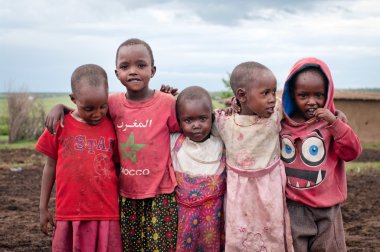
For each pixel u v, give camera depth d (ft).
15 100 78.79
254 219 14.78
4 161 53.67
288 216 14.79
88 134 15.20
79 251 14.99
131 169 15.12
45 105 85.97
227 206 14.88
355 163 52.85
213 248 15.15
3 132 92.02
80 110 14.85
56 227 15.24
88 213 14.98
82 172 15.02
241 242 14.71
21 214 30.19
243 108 15.17
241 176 14.90
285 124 15.23
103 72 15.07
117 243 15.12
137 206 15.24
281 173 14.93
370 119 79.00
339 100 79.61
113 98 15.72
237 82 14.88
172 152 15.40
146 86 15.48
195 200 14.97
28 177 43.68
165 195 15.11
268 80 14.61
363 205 32.91
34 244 24.20
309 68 14.85
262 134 14.84
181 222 15.03
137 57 15.15
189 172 15.14
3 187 38.78
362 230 27.04
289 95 15.24
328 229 14.90
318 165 14.84
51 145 15.56
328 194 14.98
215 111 15.79
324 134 14.93
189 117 14.98
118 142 15.35
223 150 15.49
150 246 15.08
